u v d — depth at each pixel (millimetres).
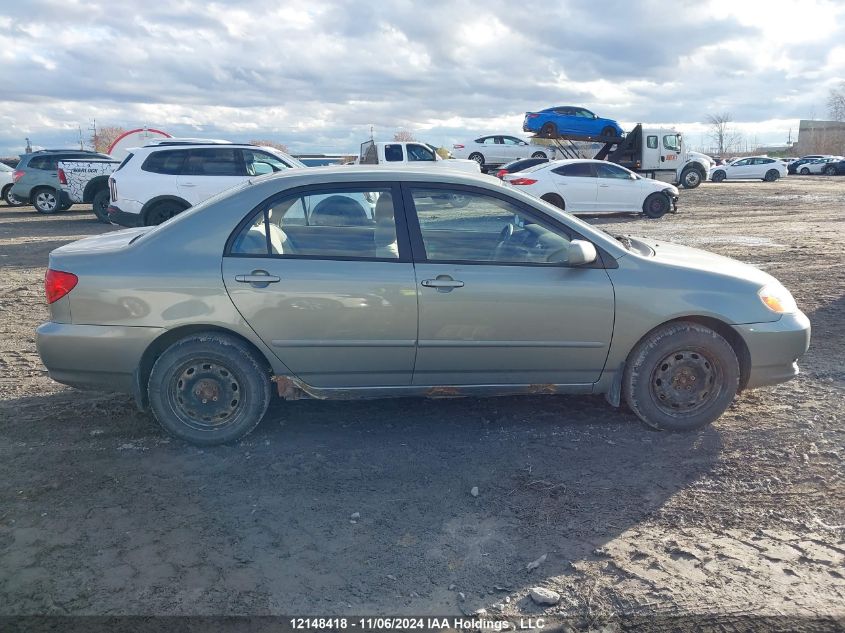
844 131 77875
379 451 4137
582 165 17297
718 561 3043
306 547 3152
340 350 4074
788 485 3721
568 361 4230
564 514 3441
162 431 4379
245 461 3998
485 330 4094
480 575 2953
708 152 86438
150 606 2736
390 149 19828
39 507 3469
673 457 4051
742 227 15102
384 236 4113
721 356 4258
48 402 4836
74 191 16672
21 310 7617
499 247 4176
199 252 4016
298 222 4102
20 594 2795
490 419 4609
